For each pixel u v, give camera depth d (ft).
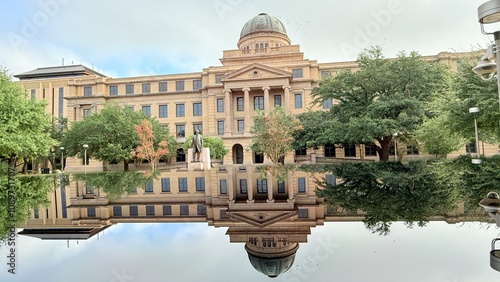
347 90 95.20
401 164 55.42
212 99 160.86
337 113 100.27
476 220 13.56
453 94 54.75
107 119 122.31
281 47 168.25
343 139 91.45
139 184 38.29
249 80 152.25
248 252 10.61
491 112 45.75
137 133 117.91
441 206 16.38
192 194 26.76
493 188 21.18
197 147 89.40
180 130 169.89
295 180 35.29
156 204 21.62
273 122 91.71
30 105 73.15
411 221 13.78
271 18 195.52
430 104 71.31
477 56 51.55
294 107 152.87
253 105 159.22
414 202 17.70
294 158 144.66
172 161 162.91
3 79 72.64
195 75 170.30
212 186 33.27
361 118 85.46
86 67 227.81
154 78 173.17
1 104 65.36
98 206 21.34
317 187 27.50
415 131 80.59
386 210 16.14
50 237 13.34
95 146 120.16
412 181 27.58
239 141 150.00
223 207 19.58
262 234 12.78
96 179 48.88
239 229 13.76
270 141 91.20
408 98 83.87
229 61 169.37
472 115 49.16
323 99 101.55
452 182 25.27
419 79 85.25
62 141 128.06
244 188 30.01
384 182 28.09
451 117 52.85
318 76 155.94
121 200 24.02
